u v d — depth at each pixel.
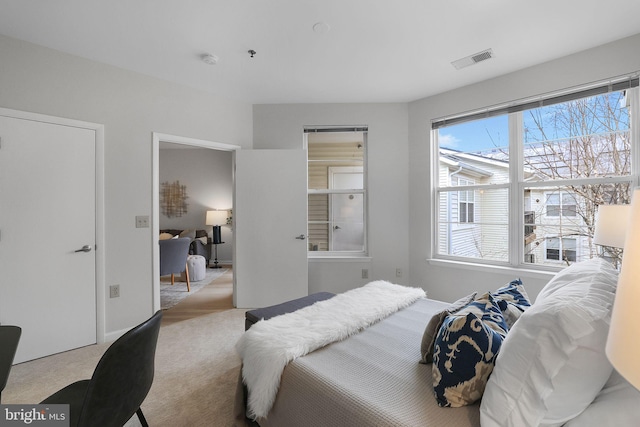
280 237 3.35
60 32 2.08
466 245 3.15
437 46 2.29
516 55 2.44
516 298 1.48
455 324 1.01
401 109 3.45
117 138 2.59
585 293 0.94
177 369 2.04
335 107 3.48
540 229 2.71
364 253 3.58
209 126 3.16
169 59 2.47
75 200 2.37
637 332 0.49
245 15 1.91
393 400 1.02
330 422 1.06
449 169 3.26
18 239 2.14
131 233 2.66
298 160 3.35
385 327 1.62
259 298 3.35
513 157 2.81
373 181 3.48
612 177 2.35
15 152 2.13
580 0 1.79
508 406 0.82
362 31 2.09
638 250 0.51
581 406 0.80
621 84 2.24
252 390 1.34
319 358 1.30
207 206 6.48
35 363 2.14
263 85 2.99
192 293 3.96
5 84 2.11
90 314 2.44
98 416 0.93
